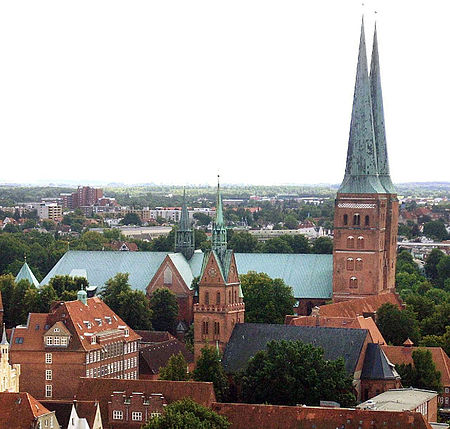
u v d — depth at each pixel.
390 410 184.62
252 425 177.12
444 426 185.50
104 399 192.50
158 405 189.00
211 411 174.62
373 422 172.00
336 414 174.38
